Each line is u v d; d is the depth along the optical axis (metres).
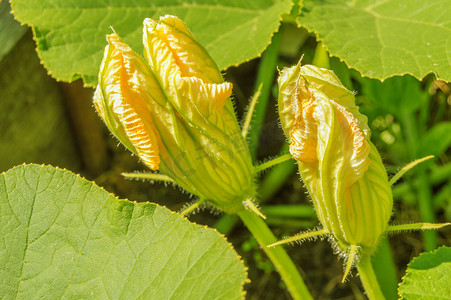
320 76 0.54
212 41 0.69
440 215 0.74
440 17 0.65
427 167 0.73
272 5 0.71
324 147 0.54
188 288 0.55
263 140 0.81
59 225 0.58
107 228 0.58
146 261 0.56
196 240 0.56
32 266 0.58
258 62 0.89
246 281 0.55
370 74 0.62
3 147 0.75
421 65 0.62
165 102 0.55
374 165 0.55
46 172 0.59
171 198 0.81
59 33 0.68
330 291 0.74
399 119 0.74
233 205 0.60
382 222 0.56
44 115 0.78
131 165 0.85
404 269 0.74
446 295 0.58
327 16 0.66
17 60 0.75
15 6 0.69
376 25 0.66
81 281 0.57
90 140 0.83
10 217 0.59
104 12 0.69
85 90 0.79
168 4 0.71
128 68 0.54
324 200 0.55
